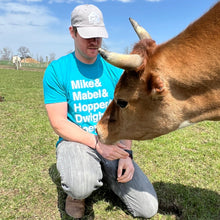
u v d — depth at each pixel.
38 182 3.55
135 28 2.42
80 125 2.93
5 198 3.20
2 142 4.92
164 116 2.24
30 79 19.20
